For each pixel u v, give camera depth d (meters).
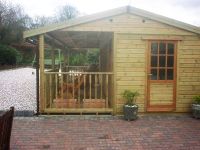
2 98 13.59
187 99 9.69
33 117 9.08
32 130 7.75
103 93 11.27
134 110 8.83
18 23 53.91
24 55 49.56
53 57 12.38
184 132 7.71
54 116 9.22
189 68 9.62
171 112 9.67
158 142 6.90
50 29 9.03
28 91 16.27
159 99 9.59
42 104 9.31
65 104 9.56
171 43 9.52
